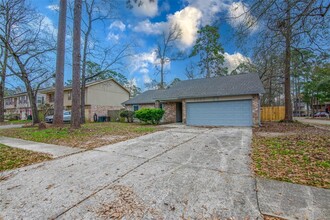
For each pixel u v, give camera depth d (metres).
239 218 2.13
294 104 35.97
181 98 13.57
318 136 6.96
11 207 2.45
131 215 2.22
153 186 3.03
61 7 11.02
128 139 7.43
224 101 12.23
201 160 4.41
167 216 2.19
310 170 3.59
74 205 2.48
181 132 9.25
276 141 6.28
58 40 11.13
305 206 2.35
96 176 3.53
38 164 4.36
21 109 31.95
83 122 16.17
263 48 6.03
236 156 4.66
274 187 2.91
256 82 12.80
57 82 11.25
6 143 6.96
